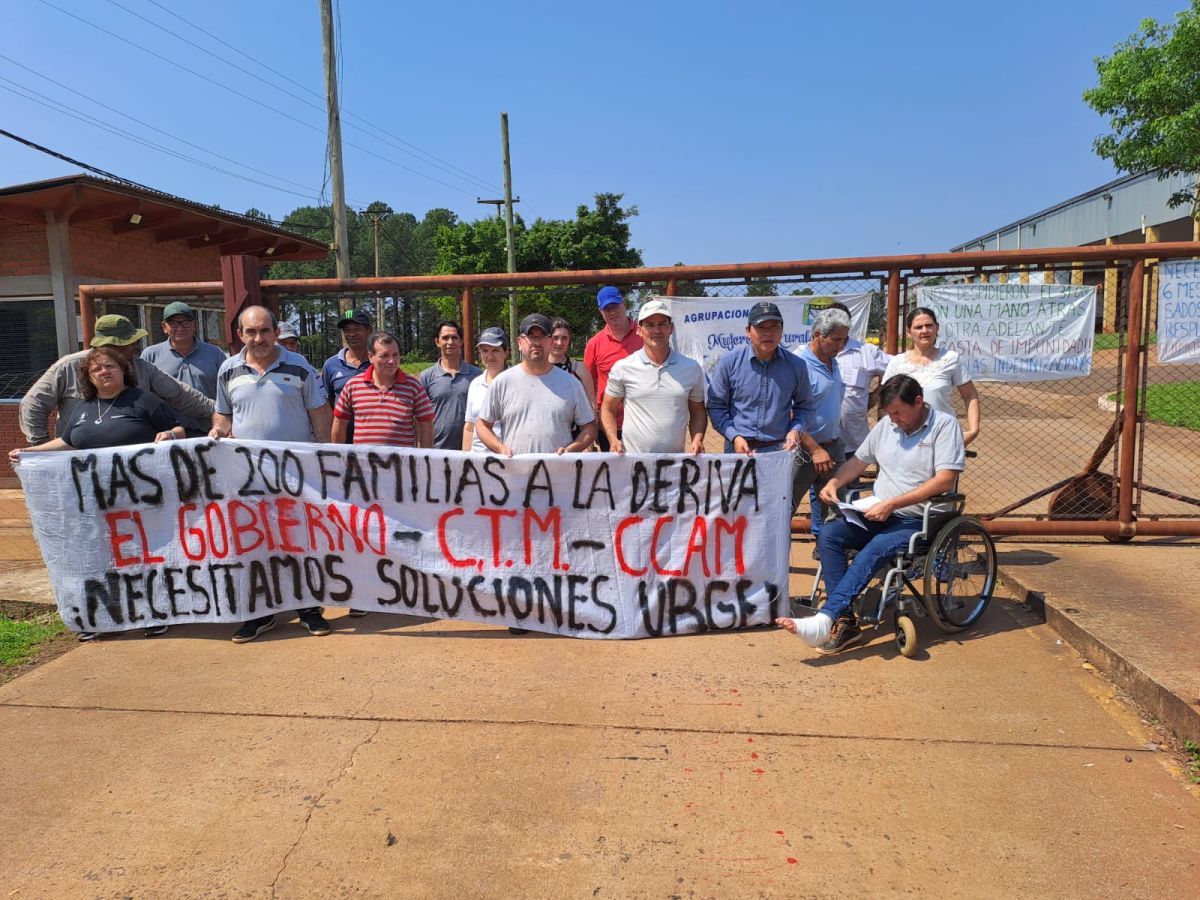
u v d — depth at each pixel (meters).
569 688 3.97
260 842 2.81
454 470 4.73
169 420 5.02
